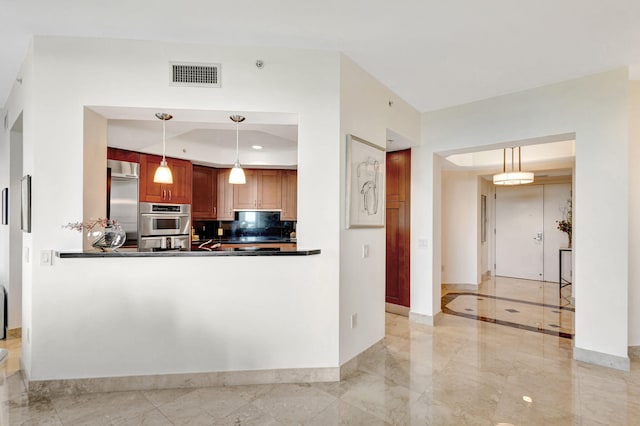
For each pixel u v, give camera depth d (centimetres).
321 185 262
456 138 377
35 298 233
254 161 574
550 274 679
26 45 251
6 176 370
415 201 410
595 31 233
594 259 291
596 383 255
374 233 312
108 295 239
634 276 311
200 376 246
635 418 211
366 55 271
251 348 252
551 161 486
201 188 578
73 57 241
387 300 443
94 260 238
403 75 306
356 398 233
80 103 242
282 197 621
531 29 232
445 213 629
